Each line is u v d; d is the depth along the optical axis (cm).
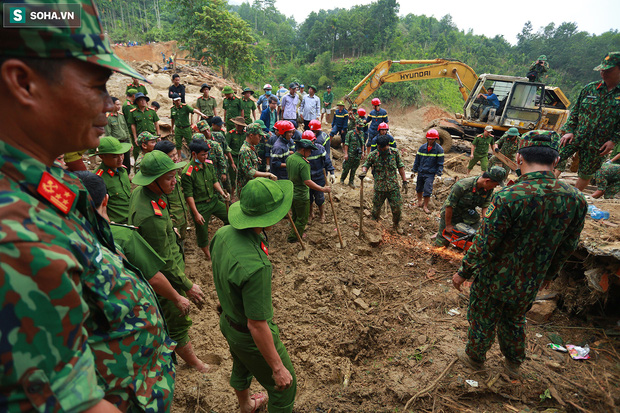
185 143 919
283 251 557
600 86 404
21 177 80
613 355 332
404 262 554
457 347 345
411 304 436
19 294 68
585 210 246
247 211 204
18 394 71
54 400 74
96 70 85
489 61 7225
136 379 116
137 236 229
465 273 285
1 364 68
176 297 250
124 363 111
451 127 1375
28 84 75
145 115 788
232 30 3253
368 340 379
